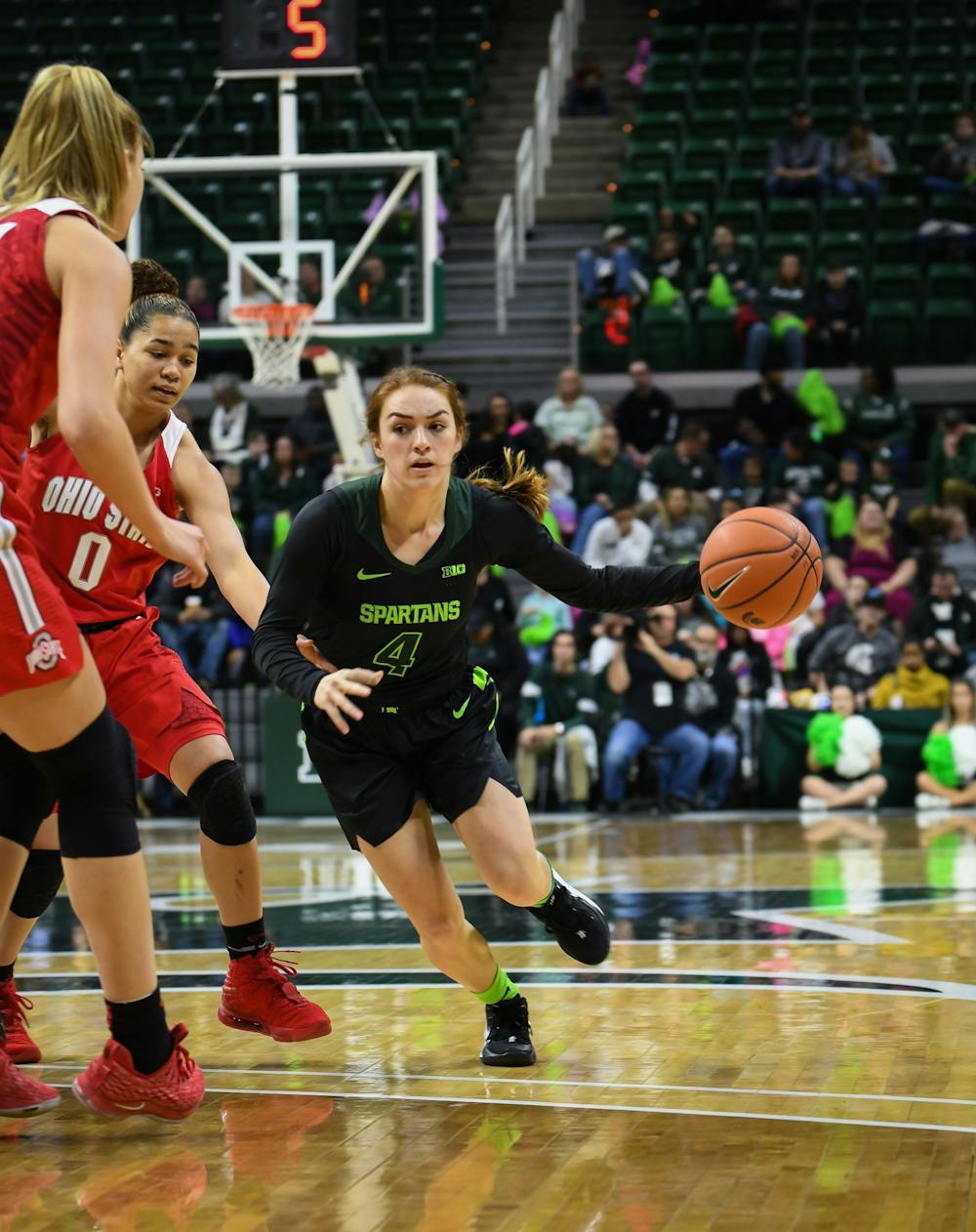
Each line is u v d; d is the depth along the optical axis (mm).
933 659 15289
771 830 12727
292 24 14148
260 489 17297
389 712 4453
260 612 4582
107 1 26703
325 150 23078
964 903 8023
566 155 24562
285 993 4648
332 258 14445
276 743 15172
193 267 16250
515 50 27188
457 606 4418
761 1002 5445
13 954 4691
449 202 23453
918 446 20625
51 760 3637
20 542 3504
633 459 18312
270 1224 3160
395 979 6086
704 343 20469
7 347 3451
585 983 5895
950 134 23188
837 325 20047
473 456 17469
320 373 14906
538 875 4484
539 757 14750
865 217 21609
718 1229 3078
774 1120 3879
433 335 14320
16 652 3438
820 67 24672
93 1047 4941
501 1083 4324
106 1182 3461
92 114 3654
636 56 26703
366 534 4289
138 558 4547
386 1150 3676
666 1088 4219
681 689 14492
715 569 4359
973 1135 3719
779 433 18797
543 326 21969
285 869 10703
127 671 4531
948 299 20719
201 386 20719
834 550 17078
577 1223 3131
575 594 4637
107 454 3369
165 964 6633
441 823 13992
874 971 6027
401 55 25922
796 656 15641
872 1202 3225
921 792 14789
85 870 3652
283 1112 4055
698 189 22625
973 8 25469
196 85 24484
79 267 3432
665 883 9203
